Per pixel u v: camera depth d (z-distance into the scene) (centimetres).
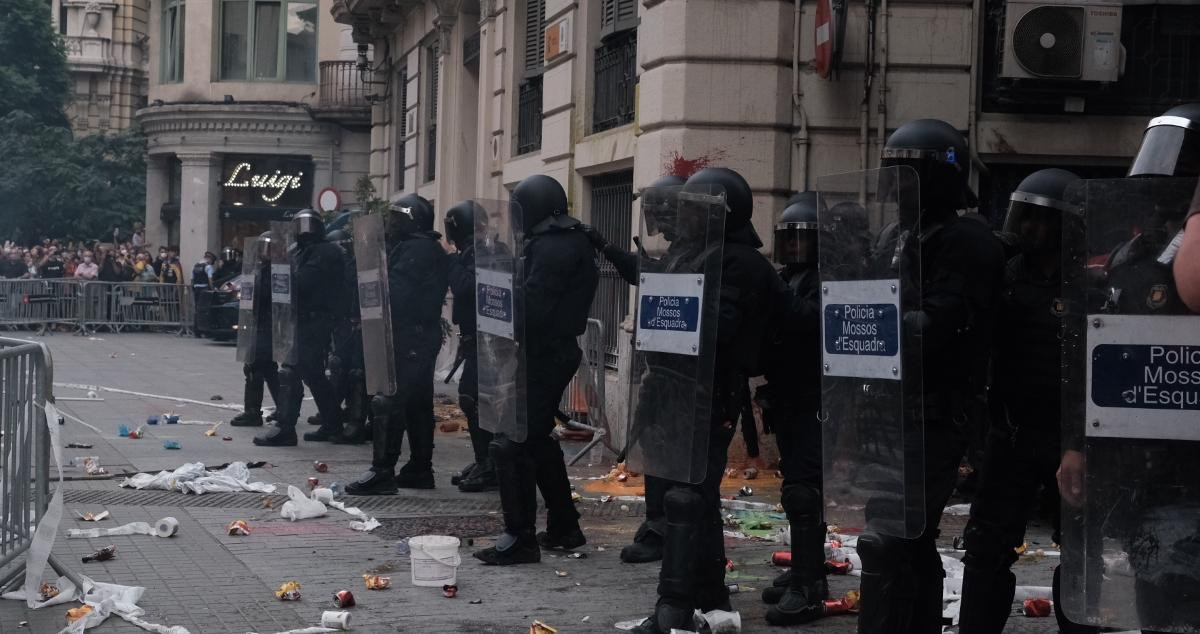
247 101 3703
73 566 675
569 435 1216
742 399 559
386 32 2602
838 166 1070
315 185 3716
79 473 988
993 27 1064
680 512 536
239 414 1354
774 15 1057
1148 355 341
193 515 834
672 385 539
